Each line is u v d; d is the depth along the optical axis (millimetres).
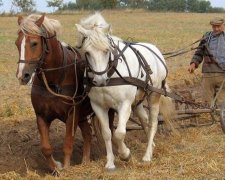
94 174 7258
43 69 7074
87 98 7660
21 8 51344
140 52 7867
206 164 7383
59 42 7270
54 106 7277
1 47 19984
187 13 53281
